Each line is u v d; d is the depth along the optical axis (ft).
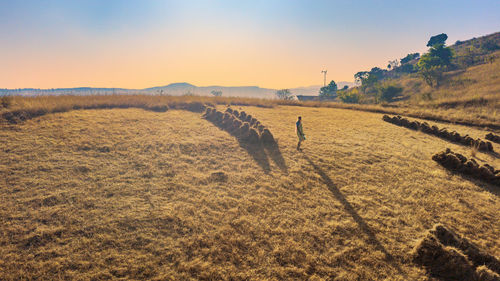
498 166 31.19
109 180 21.45
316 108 81.56
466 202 21.02
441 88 192.44
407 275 13.23
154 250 13.93
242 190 21.47
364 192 22.02
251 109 68.08
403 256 14.55
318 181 23.75
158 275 12.33
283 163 28.04
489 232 17.16
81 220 15.88
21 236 14.15
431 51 262.67
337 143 36.70
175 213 17.46
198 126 42.34
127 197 19.06
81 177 21.47
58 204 17.38
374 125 52.06
